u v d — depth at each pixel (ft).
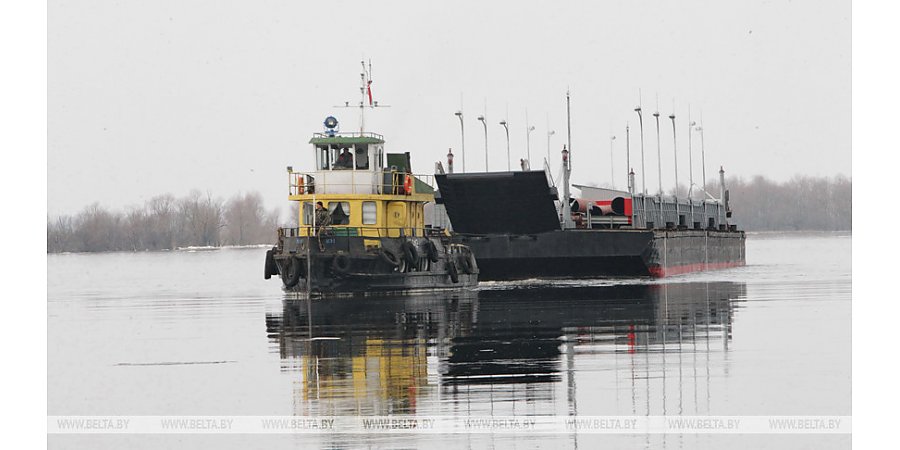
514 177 643.04
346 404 285.02
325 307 538.47
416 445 246.06
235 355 375.66
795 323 440.04
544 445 246.06
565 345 379.76
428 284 613.93
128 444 259.60
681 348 370.32
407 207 632.38
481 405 280.10
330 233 594.24
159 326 483.92
